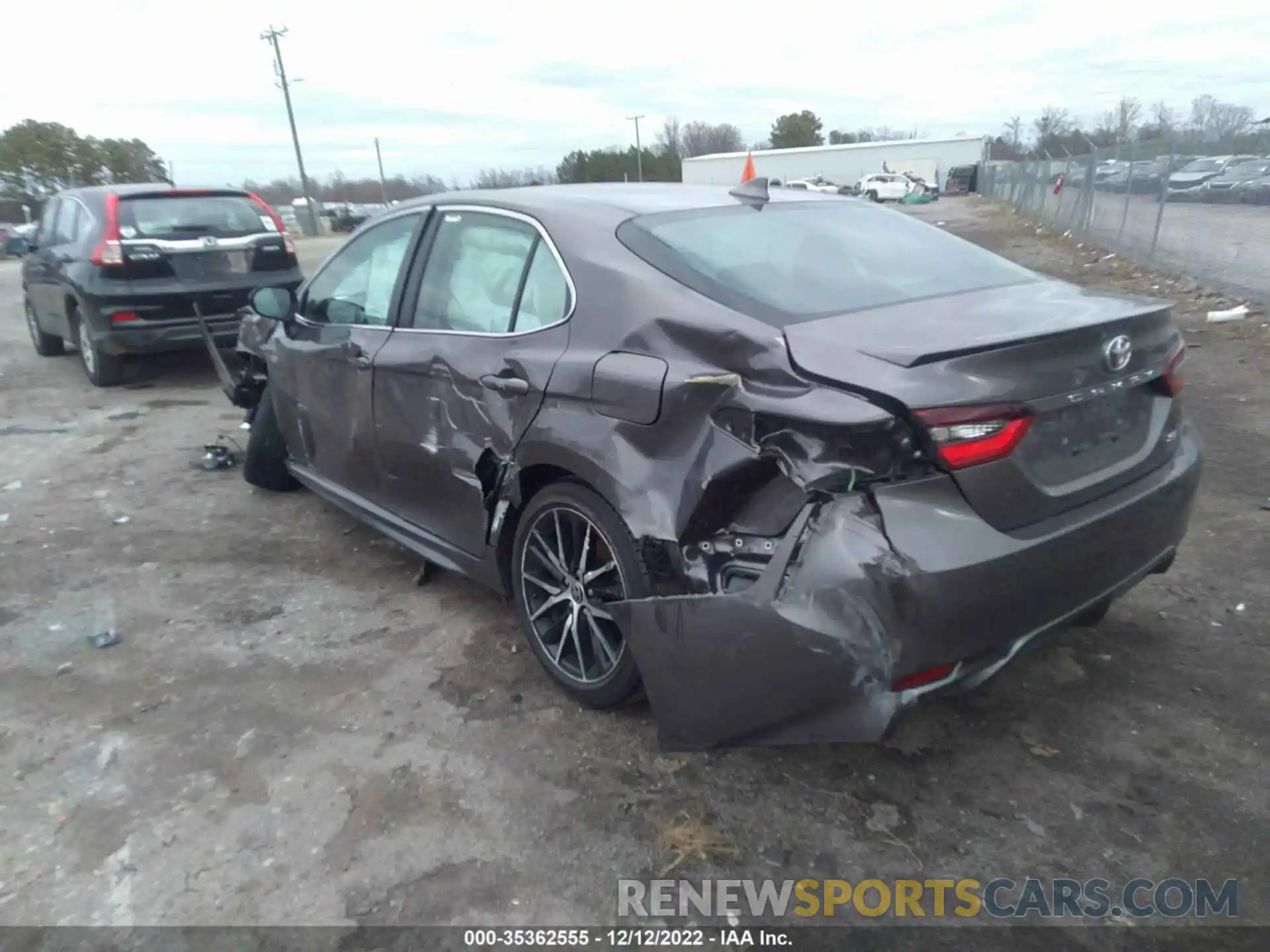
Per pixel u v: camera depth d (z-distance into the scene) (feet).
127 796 9.84
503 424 11.19
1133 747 10.14
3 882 8.71
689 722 9.09
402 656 12.48
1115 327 9.10
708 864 8.75
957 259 11.82
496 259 12.10
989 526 8.37
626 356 9.87
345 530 16.89
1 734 10.97
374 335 13.75
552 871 8.70
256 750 10.53
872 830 9.12
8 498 18.90
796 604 8.25
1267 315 31.96
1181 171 45.24
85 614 13.87
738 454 8.74
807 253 11.07
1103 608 10.61
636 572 9.64
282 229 29.07
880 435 8.02
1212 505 16.34
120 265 26.17
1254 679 11.24
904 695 8.27
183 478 19.94
